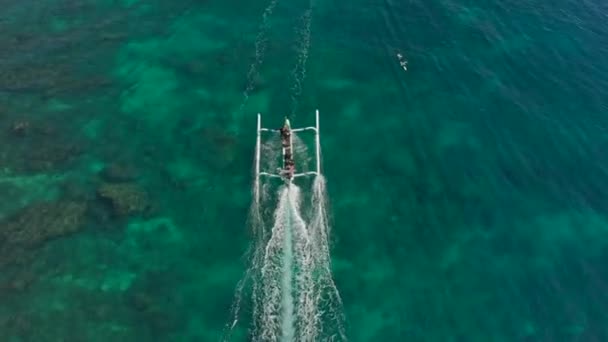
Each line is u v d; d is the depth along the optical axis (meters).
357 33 63.94
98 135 53.22
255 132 53.28
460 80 58.16
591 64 59.31
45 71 59.19
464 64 59.88
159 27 65.75
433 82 58.12
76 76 59.06
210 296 42.03
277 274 42.66
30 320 40.34
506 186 48.91
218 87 58.09
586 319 40.66
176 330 40.25
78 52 61.94
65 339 39.47
